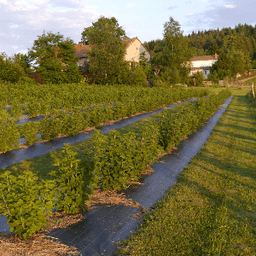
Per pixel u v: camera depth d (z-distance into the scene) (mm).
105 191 6570
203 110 16938
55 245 4297
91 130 13852
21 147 10492
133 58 52719
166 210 5672
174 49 56406
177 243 4562
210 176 7855
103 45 43531
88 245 4418
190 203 6043
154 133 8953
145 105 21078
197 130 15227
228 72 64750
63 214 5371
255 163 9102
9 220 4195
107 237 4688
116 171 6457
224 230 4984
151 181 7484
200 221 5285
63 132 12383
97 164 6270
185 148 11305
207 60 85562
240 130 14828
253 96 29828
